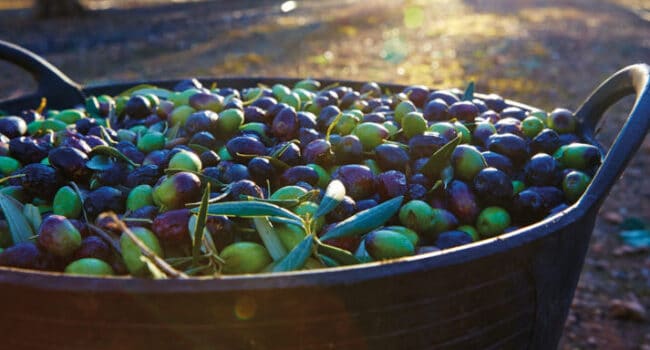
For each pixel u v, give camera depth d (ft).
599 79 7.72
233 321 1.10
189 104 1.94
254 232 1.36
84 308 1.08
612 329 3.34
